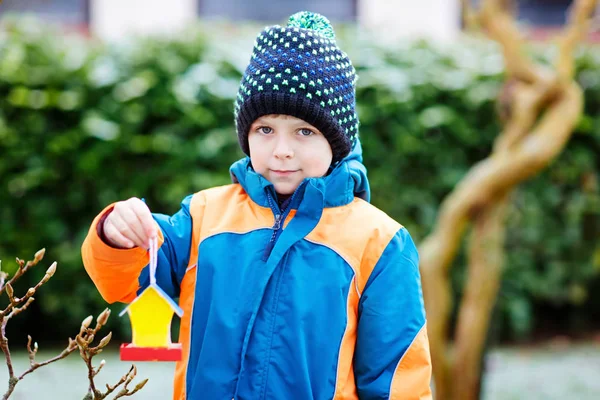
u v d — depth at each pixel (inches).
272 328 64.6
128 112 178.7
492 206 118.7
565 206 200.2
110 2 235.9
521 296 200.7
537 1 254.2
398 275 66.7
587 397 156.3
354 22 246.2
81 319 185.2
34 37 182.9
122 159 180.9
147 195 182.5
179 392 67.3
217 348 64.8
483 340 119.3
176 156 179.9
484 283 119.1
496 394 157.8
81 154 179.0
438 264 118.0
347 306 65.8
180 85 179.5
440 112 188.5
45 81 178.5
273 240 66.6
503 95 122.6
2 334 55.4
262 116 66.6
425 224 191.2
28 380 154.1
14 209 181.0
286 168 66.6
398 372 65.5
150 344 61.3
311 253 66.0
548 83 116.6
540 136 115.4
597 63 197.3
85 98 179.5
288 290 65.2
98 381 155.8
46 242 182.4
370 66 187.9
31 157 178.9
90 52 183.5
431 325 117.5
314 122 65.7
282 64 65.4
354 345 66.9
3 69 176.4
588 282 209.6
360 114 183.8
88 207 184.4
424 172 191.9
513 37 120.6
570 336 213.3
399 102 185.0
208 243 67.6
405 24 242.5
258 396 63.5
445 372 118.6
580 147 198.4
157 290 60.3
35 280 182.4
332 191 67.6
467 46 201.6
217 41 189.6
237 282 66.0
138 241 62.1
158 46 184.1
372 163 188.2
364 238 66.9
